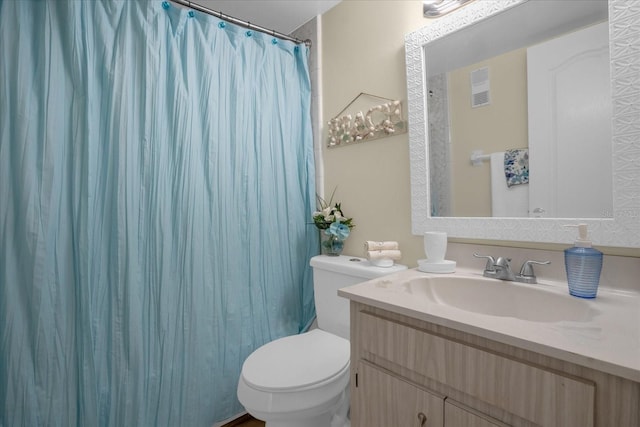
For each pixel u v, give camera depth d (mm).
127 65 1184
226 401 1422
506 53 1072
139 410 1184
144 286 1226
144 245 1226
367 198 1525
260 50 1567
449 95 1209
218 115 1400
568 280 853
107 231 1162
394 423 812
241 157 1480
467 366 673
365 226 1539
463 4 1164
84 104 1106
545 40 995
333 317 1422
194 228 1326
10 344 1003
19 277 1019
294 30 1874
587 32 921
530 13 1024
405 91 1363
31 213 1021
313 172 1738
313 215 1658
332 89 1675
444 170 1229
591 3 916
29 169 1021
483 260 1126
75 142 1100
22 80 1019
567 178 956
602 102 896
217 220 1396
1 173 996
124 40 1181
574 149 943
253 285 1517
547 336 595
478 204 1143
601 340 576
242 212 1486
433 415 731
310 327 1712
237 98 1462
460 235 1179
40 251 1031
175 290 1291
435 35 1228
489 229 1105
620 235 864
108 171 1155
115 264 1156
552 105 981
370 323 864
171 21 1298
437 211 1252
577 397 541
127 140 1176
